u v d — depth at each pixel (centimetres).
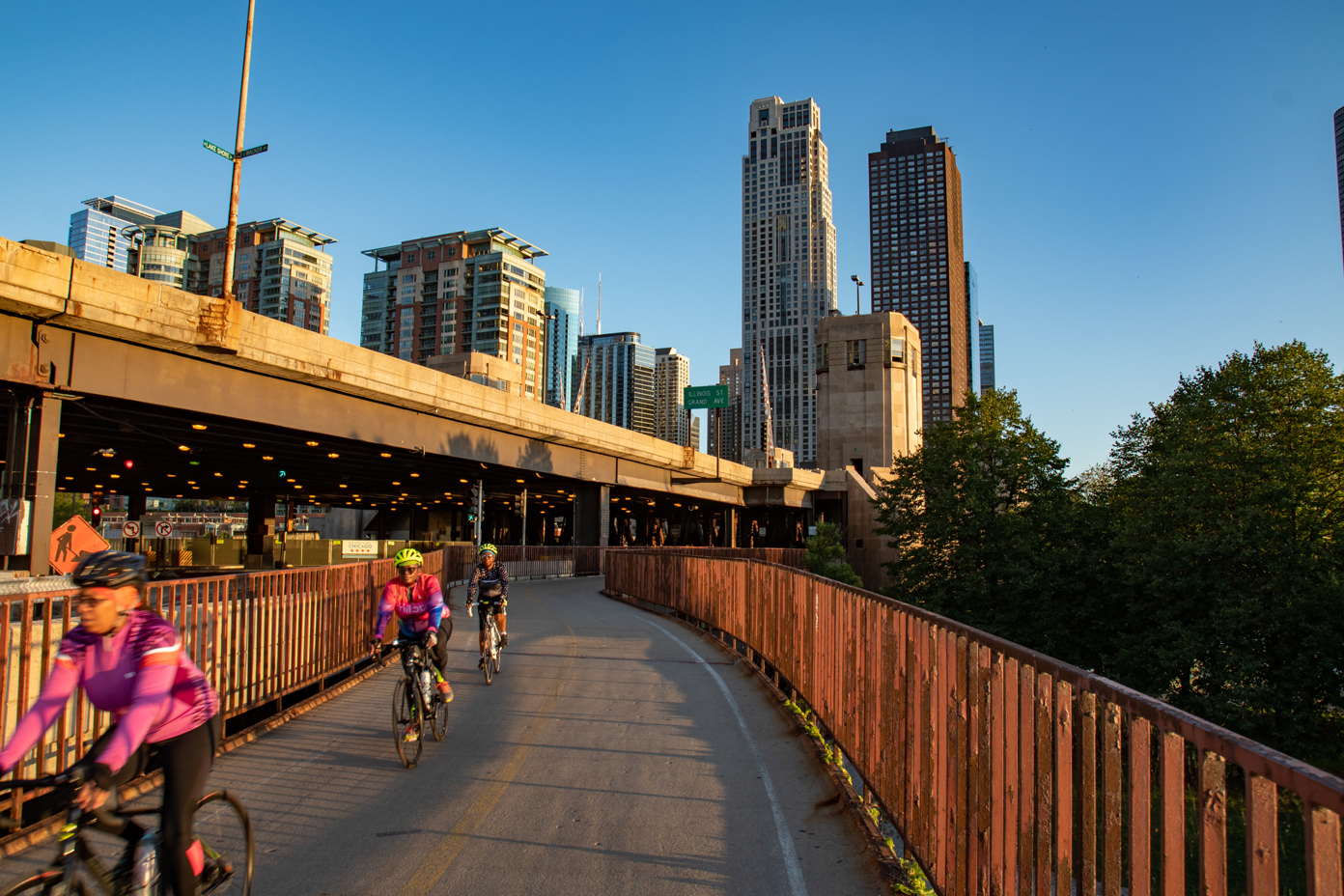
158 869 324
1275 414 2909
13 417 1884
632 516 9188
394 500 7425
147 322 1973
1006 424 3950
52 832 532
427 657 733
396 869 479
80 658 323
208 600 733
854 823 557
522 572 3947
